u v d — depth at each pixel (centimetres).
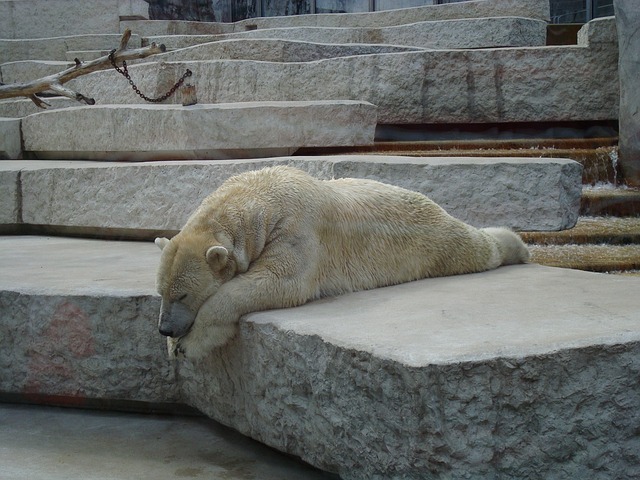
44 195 818
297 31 1359
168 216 757
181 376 545
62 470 491
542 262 714
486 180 693
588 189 912
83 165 850
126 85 1122
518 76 1026
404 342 431
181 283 483
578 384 416
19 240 791
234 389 512
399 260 551
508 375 403
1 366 572
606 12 1533
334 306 502
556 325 449
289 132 888
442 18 1412
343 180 566
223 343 496
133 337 546
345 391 439
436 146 987
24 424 552
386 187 564
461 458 401
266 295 495
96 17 1625
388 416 420
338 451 449
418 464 409
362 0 1798
